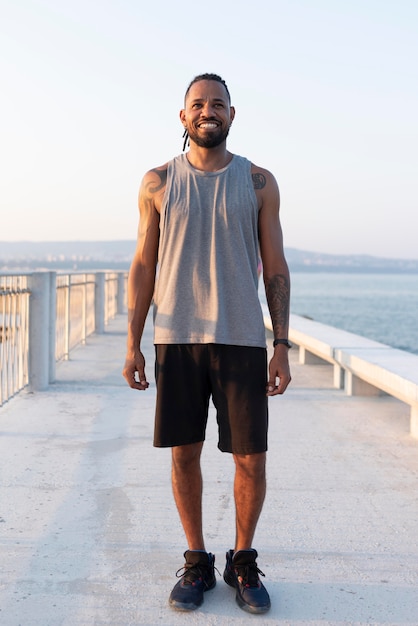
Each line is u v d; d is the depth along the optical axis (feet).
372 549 10.43
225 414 8.70
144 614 8.39
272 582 9.30
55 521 11.35
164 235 8.77
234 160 8.89
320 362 31.50
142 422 18.79
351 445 16.70
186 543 10.53
